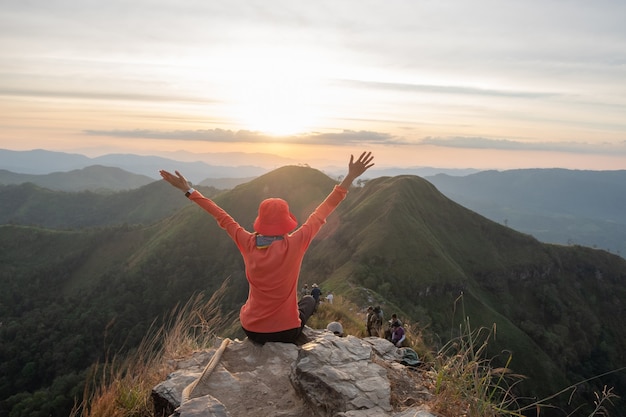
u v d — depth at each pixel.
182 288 100.81
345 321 13.12
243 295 85.69
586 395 69.44
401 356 4.28
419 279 80.88
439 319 75.94
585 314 100.00
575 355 87.62
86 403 3.54
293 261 3.72
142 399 3.60
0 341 77.44
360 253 85.06
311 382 3.08
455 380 3.12
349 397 2.92
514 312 94.62
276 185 135.75
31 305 109.56
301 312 4.38
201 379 3.37
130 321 86.69
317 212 3.88
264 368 3.60
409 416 2.74
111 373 3.84
